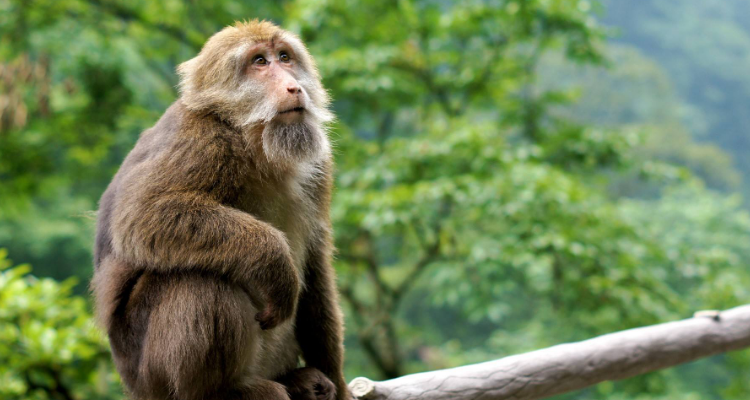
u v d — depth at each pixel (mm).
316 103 4758
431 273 17266
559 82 42594
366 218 10719
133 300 4078
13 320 7957
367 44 12969
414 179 12180
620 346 4996
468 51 13656
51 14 14008
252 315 4062
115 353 4238
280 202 4473
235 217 3912
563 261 11766
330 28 12844
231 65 4348
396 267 19047
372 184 12547
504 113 13977
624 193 30422
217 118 4270
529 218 11062
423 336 22406
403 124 17125
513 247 10906
